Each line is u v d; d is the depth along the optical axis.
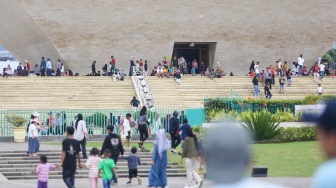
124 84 112.00
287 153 62.25
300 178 50.41
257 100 81.56
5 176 59.03
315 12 136.38
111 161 44.50
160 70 116.69
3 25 133.12
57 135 82.25
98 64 136.50
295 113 76.56
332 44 140.25
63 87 109.94
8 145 73.56
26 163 62.19
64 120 83.94
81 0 130.62
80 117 61.06
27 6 128.75
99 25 133.12
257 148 66.38
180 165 60.25
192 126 78.38
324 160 9.78
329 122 9.77
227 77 117.50
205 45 141.50
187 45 140.50
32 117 67.38
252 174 50.84
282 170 53.97
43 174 43.09
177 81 114.06
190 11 134.25
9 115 82.12
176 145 67.50
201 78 116.19
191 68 138.50
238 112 78.81
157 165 48.09
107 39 134.75
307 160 58.38
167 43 136.50
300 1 135.00
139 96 107.94
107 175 44.28
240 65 141.00
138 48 136.25
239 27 136.50
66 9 130.88
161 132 48.00
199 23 135.38
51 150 64.81
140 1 132.25
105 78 113.00
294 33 138.25
